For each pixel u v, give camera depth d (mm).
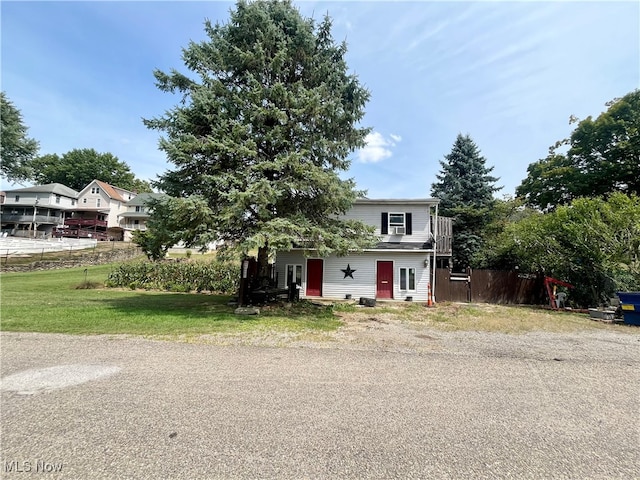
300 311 10914
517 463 2502
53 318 7844
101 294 13945
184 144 9273
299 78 11680
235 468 2334
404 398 3727
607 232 12109
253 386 3980
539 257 14586
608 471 2418
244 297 10898
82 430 2812
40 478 2156
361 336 7250
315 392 3836
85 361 4809
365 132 12016
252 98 9961
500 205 24688
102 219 47688
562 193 20938
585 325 9484
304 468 2355
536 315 11398
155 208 10172
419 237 16109
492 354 5883
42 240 33094
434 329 8484
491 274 15648
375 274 16109
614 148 18469
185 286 16953
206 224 9312
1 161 31141
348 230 11594
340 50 12016
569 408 3568
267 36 10531
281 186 9867
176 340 6234
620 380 4531
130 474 2229
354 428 2986
